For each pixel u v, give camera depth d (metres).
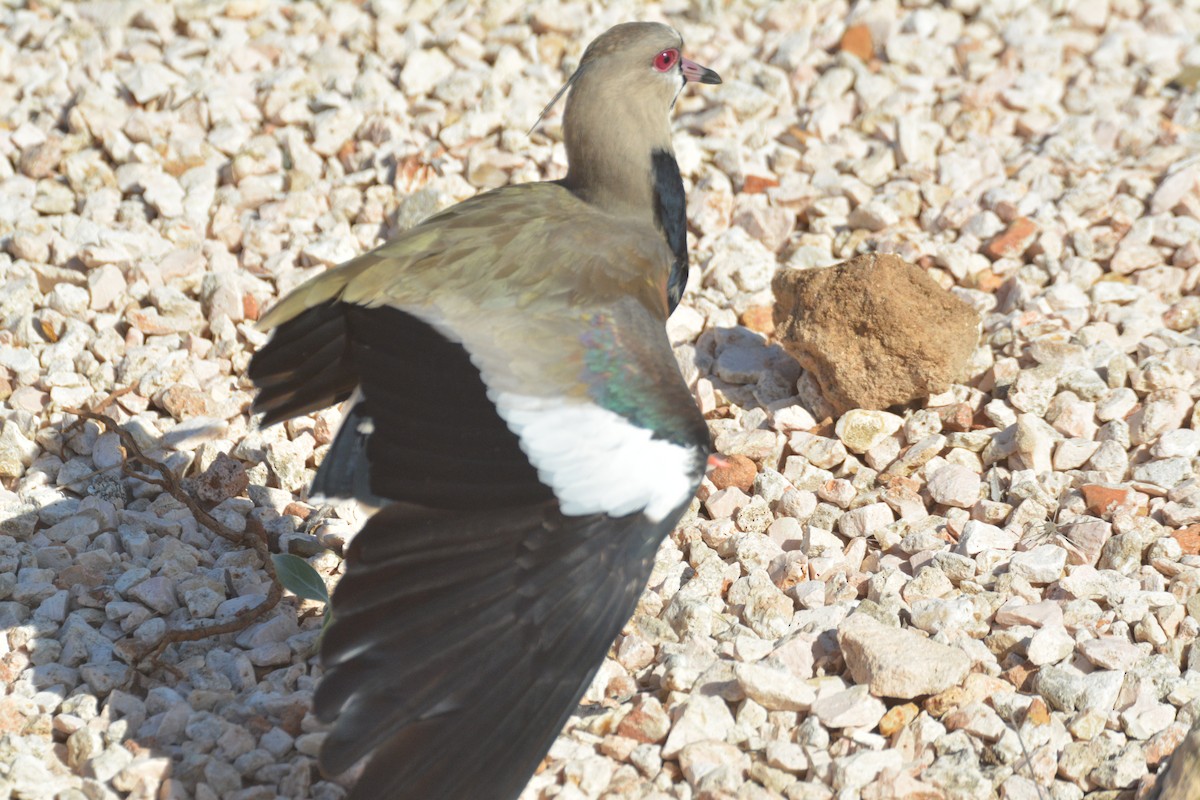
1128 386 11.48
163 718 8.48
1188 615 9.41
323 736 8.38
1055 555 9.73
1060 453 10.91
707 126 14.42
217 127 14.24
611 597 7.52
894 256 11.29
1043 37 15.85
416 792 7.03
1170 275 12.71
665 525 7.68
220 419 11.24
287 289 12.48
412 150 13.64
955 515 10.52
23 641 9.22
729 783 8.11
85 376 11.69
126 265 12.62
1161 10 16.36
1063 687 8.73
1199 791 7.70
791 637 9.20
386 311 8.48
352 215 13.50
